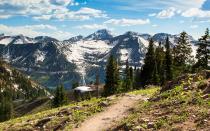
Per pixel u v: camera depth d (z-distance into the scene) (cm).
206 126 2042
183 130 2100
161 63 10412
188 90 3014
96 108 3584
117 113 3278
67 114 3575
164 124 2305
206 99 2553
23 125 3534
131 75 12294
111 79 10544
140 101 3616
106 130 2741
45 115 3866
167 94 3142
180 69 10112
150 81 10038
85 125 3070
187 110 2431
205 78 3447
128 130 2475
